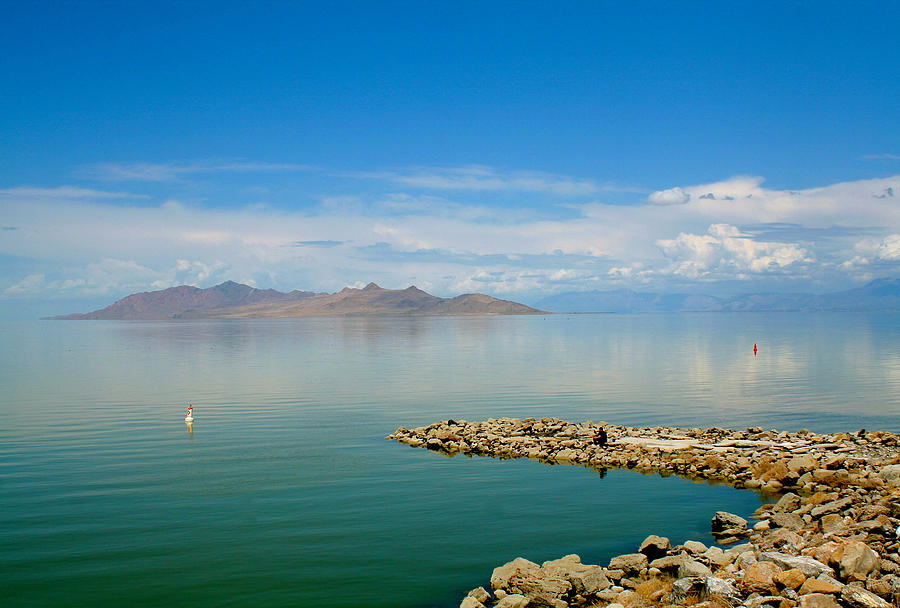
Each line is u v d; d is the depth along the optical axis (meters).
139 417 54.66
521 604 19.98
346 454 41.28
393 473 36.66
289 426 50.62
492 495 32.56
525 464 39.09
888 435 42.12
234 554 24.75
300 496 32.09
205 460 39.22
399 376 87.50
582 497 32.34
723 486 34.44
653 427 48.69
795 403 61.59
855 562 19.00
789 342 163.12
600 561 24.38
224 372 94.38
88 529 27.33
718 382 78.44
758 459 37.91
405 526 27.94
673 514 29.83
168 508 30.06
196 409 58.94
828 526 24.33
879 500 26.84
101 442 44.44
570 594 21.00
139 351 147.88
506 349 144.12
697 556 22.86
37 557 24.41
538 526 28.08
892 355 117.62
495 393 69.50
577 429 47.41
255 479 35.06
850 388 72.06
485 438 44.97
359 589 21.98
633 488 34.00
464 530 27.50
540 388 73.69
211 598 21.25
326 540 26.27
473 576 23.02
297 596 21.44
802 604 17.06
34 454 40.66
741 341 171.12
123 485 33.81
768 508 29.53
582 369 95.81
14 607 20.62
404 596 21.52
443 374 89.88
